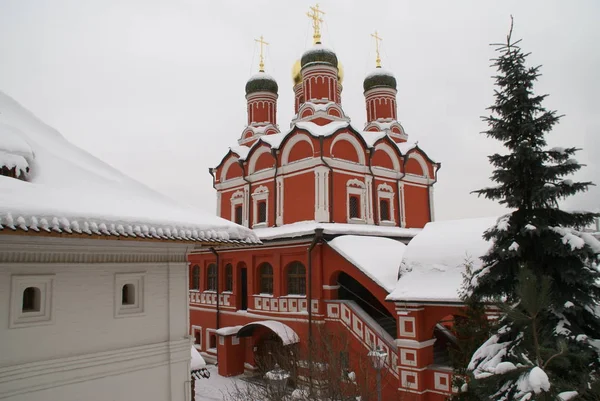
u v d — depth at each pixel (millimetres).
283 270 21297
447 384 14070
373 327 16891
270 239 21156
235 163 27609
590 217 8477
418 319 14695
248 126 31078
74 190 8188
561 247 8062
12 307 7285
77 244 8109
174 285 9570
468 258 14539
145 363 8844
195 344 27000
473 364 8531
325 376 12664
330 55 27797
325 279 19281
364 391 11945
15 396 7141
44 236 7426
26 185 7523
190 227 8461
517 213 8758
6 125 8531
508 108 8734
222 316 24922
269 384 13195
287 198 23422
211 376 22047
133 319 8820
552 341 7277
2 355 7113
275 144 24391
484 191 9078
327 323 18828
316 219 21422
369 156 24047
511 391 6836
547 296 6297
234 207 27078
